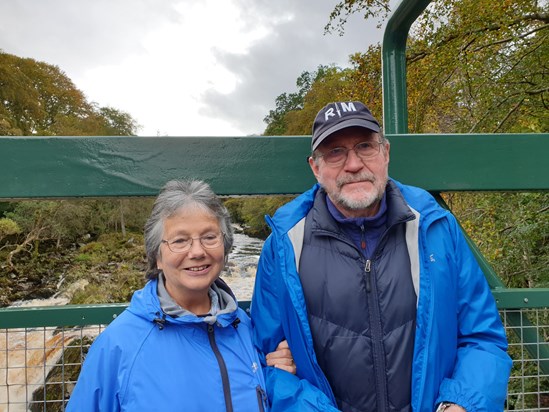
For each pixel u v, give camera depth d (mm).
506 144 1649
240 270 11156
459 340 1332
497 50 5359
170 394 1107
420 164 1638
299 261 1339
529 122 4414
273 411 1223
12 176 1493
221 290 1328
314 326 1296
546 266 3904
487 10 5121
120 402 1104
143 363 1126
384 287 1276
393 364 1245
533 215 3859
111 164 1544
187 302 1253
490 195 4223
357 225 1334
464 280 1320
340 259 1312
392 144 1631
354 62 7105
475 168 1647
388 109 1749
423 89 5871
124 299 11383
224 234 1269
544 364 1630
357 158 1336
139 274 12492
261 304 1385
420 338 1229
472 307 1319
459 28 5422
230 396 1164
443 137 1641
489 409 1184
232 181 1597
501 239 4105
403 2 1587
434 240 1307
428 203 1352
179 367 1141
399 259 1302
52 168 1513
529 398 2738
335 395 1291
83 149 1528
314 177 1619
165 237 1210
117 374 1123
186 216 1199
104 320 1553
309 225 1371
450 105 5809
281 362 1314
